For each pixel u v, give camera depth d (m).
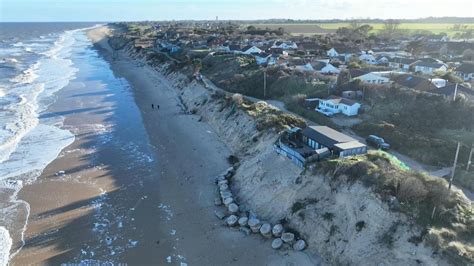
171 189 37.09
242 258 27.17
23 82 85.00
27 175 39.31
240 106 51.38
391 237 24.02
